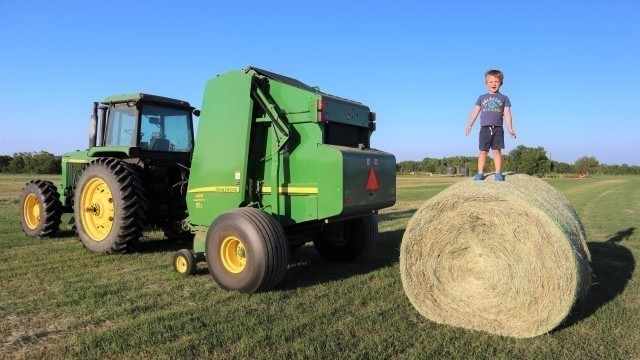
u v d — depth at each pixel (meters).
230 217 4.94
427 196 20.61
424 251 4.23
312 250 7.36
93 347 3.45
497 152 5.22
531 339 3.74
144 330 3.75
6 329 3.85
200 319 4.04
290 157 5.32
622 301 4.64
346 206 5.01
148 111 7.24
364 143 5.91
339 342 3.57
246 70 5.49
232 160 5.50
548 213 3.74
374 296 4.77
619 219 11.76
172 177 7.32
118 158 7.44
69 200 8.29
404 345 3.54
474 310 4.01
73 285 5.12
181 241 7.82
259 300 4.60
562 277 3.64
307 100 5.16
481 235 4.02
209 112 5.74
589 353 3.43
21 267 5.96
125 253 6.82
